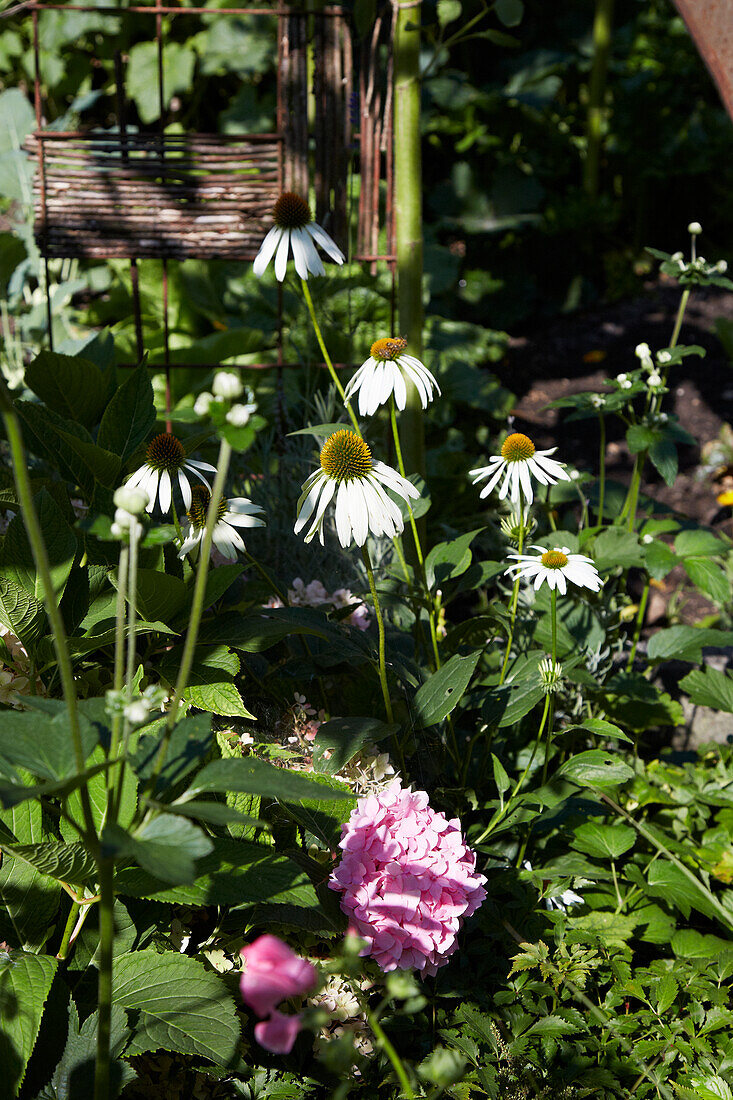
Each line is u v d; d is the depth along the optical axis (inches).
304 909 76.8
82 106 161.2
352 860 76.2
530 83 184.7
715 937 85.4
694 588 120.7
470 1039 77.5
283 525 103.2
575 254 188.9
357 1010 76.7
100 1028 66.1
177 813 63.9
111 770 71.6
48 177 102.8
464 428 145.3
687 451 146.1
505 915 83.6
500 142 189.5
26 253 136.9
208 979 72.2
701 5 93.3
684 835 92.0
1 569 75.0
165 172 103.3
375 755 83.7
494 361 169.0
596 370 167.5
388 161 104.6
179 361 132.0
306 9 102.5
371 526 75.5
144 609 77.7
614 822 91.0
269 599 92.1
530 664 85.9
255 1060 76.7
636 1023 79.8
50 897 72.9
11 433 62.3
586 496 112.0
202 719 67.0
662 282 191.9
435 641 86.4
